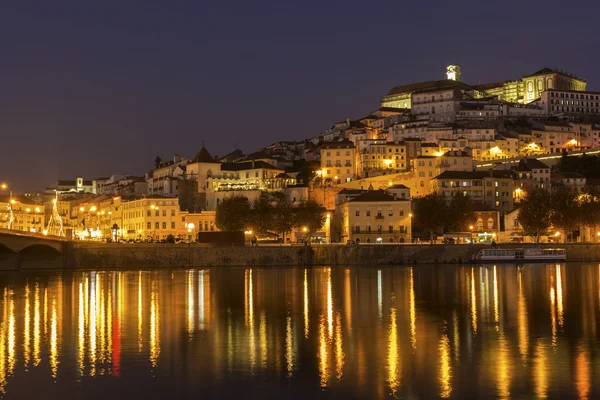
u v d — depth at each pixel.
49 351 67.94
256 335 76.12
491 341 71.75
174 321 86.19
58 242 195.88
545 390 54.25
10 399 52.91
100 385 56.31
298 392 54.31
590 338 73.19
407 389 54.75
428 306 99.62
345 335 75.75
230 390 54.94
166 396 53.66
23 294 119.25
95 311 95.75
